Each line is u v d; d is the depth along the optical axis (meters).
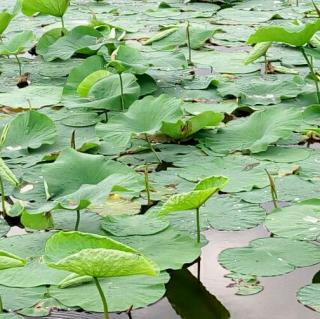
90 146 9.33
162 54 10.66
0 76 11.02
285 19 13.47
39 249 8.19
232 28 12.94
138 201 8.72
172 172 9.04
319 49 9.98
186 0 14.94
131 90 9.98
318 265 8.12
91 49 11.05
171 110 9.28
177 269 8.07
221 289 7.96
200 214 8.55
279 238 8.27
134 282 7.90
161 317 7.78
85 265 7.41
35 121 9.46
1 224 8.55
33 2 11.69
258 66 11.07
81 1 15.62
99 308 7.74
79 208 8.18
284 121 9.33
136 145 9.47
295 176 8.93
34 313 7.74
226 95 10.26
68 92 10.34
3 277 7.96
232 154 9.27
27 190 8.85
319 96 10.05
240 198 8.70
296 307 7.83
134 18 13.82
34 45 12.25
